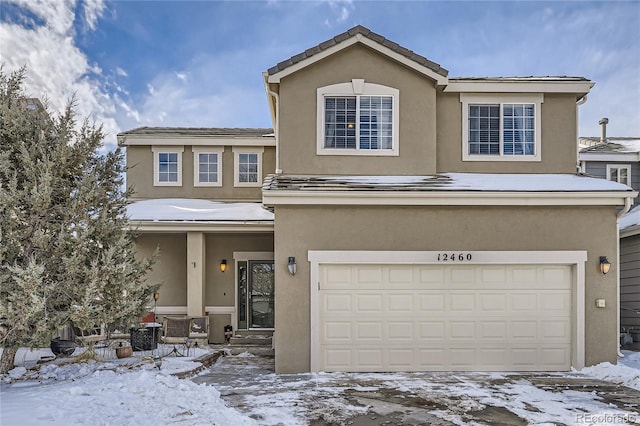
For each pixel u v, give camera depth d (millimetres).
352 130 11672
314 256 10352
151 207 15406
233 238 15898
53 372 8711
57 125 8930
